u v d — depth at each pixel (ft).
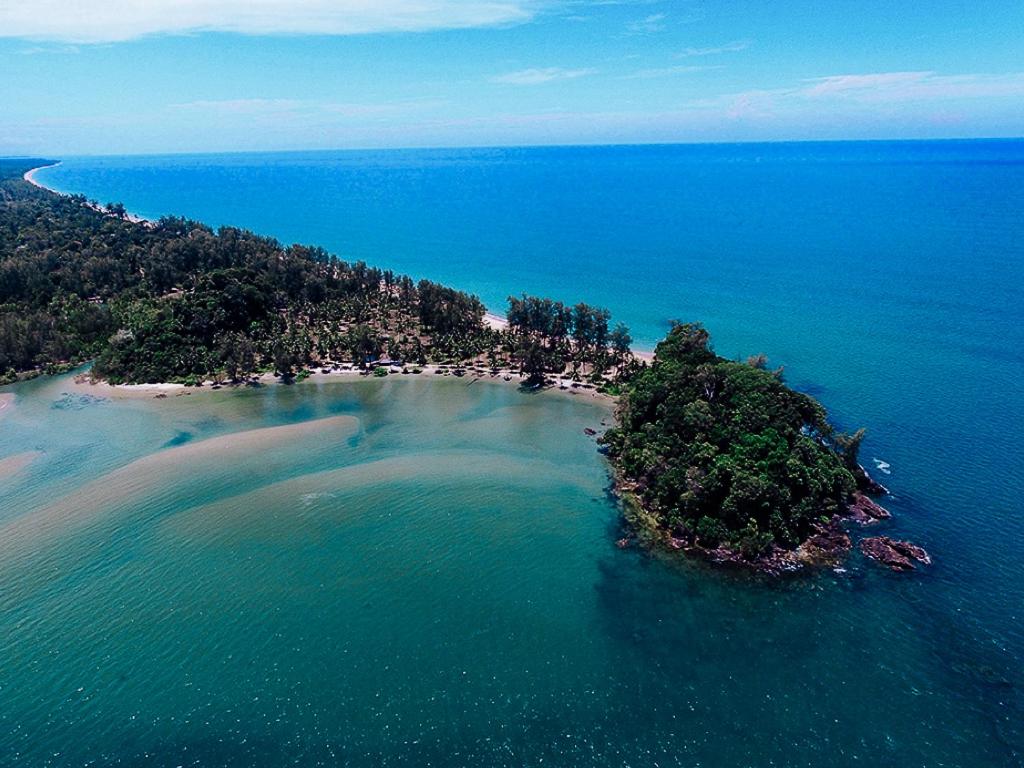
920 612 222.89
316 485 308.60
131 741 182.19
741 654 209.05
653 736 181.57
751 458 274.57
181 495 301.22
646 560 254.06
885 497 286.66
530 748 178.60
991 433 341.62
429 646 213.05
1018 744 176.86
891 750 175.94
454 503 293.23
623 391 393.50
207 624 222.69
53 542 267.59
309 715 188.85
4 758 177.99
